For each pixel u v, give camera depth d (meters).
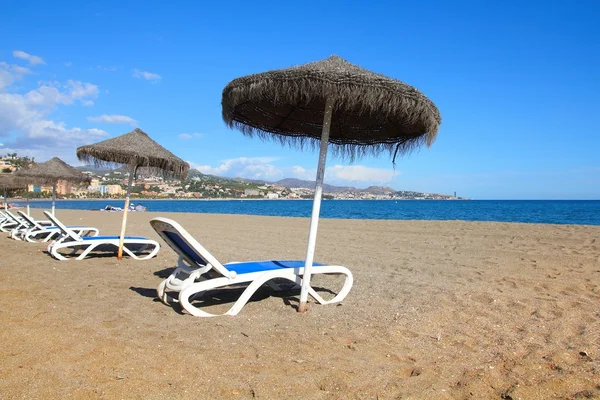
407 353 3.27
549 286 5.52
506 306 4.60
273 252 9.31
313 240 4.46
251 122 5.33
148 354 3.11
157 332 3.63
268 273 4.48
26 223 11.62
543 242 9.86
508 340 3.55
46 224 13.88
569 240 9.99
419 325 3.96
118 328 3.72
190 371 2.83
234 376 2.77
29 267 6.76
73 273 6.40
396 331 3.77
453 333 3.74
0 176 14.38
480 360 3.12
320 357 3.14
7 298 4.66
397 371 2.91
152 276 6.38
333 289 5.56
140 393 2.51
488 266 7.16
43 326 3.70
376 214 41.00
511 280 5.95
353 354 3.22
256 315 4.27
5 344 3.22
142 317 4.10
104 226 17.50
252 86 3.77
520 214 37.69
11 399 2.38
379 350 3.31
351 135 5.95
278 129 5.79
